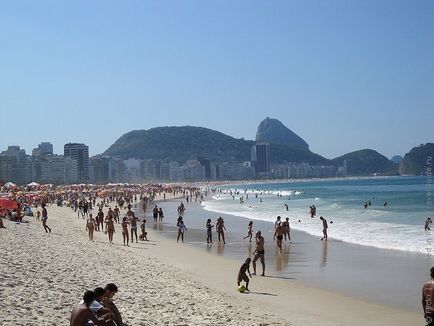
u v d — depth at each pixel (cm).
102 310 934
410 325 1355
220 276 2103
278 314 1438
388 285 1894
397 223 4094
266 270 2269
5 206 4303
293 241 3291
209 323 1195
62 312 1147
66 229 3897
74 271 1728
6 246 2169
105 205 8488
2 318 1039
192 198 12250
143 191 14350
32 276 1520
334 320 1395
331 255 2656
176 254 2783
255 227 4378
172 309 1320
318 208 6575
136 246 3108
